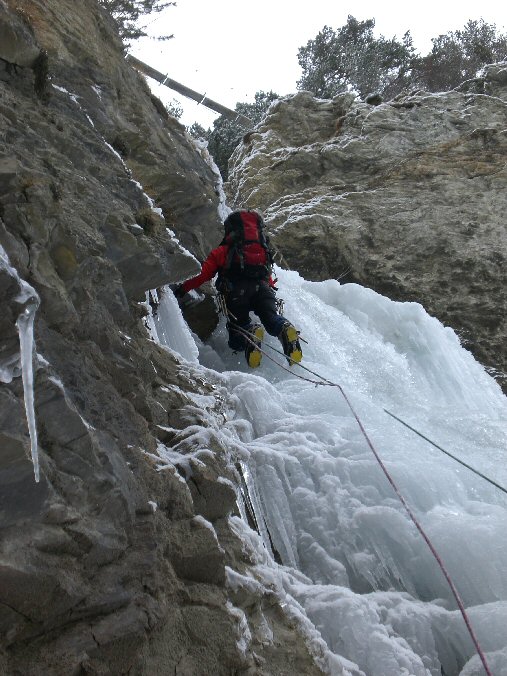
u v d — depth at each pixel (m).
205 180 5.78
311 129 9.70
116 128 4.55
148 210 3.23
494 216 8.06
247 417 4.15
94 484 1.93
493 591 3.26
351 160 8.88
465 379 6.32
